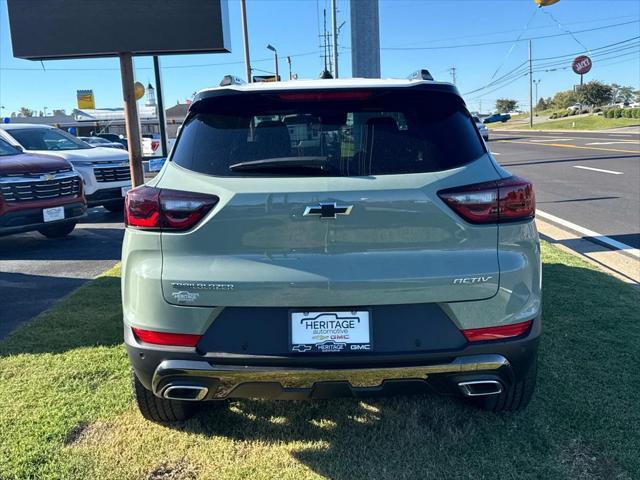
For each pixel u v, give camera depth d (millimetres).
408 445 2748
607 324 4164
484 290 2365
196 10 5766
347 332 2354
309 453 2709
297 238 2320
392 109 2588
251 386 2418
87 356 3814
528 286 2447
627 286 5129
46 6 5723
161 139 10383
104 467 2605
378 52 8633
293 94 2566
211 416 3041
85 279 6051
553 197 11180
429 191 2326
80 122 44781
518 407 2949
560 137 38750
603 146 25547
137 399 2797
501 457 2629
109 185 10227
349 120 2533
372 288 2326
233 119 2570
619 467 2529
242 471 2580
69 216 7961
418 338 2361
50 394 3283
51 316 4633
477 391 2471
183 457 2686
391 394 2449
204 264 2352
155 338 2418
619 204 10086
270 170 2396
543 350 3719
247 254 2346
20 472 2557
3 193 7137
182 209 2352
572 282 5215
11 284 5848
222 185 2357
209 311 2365
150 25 5777
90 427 2936
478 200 2355
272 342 2361
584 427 2834
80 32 5773
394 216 2314
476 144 2533
